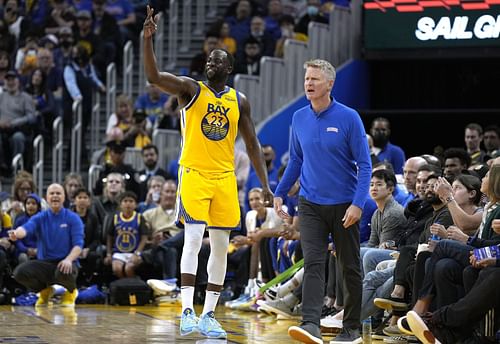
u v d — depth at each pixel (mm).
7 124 19641
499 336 8055
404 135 19438
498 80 19203
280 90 18422
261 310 12383
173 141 18062
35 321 10805
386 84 19672
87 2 22688
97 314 12008
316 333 8188
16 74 21141
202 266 14320
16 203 15547
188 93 9070
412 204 10578
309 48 18922
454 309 7941
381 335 9727
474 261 7973
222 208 9156
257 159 9484
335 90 18984
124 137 18625
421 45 17984
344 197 8469
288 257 13156
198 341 8695
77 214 14836
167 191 15094
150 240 14859
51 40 21172
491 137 14375
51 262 13984
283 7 21828
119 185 15820
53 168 19125
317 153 8523
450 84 19453
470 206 9398
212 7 22812
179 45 22469
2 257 14211
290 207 13914
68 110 20391
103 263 14812
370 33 18266
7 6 23250
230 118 9156
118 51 21969
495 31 17484
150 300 14047
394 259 10234
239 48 20656
